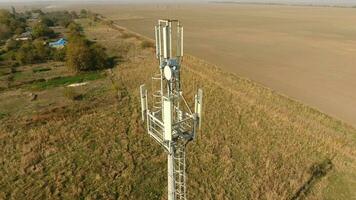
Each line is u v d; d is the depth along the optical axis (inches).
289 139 977.5
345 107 1293.1
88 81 1664.6
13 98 1414.9
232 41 3048.7
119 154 904.9
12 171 820.6
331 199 722.8
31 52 2126.0
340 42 2933.1
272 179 783.7
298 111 1200.8
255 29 4062.5
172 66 379.2
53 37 3225.9
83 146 946.7
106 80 1674.5
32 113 1217.4
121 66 1952.5
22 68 1953.7
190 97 1349.7
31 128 1066.1
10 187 759.1
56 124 1093.1
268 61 2134.6
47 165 849.5
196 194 730.8
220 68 1892.2
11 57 2165.4
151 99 1203.2
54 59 2153.1
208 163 850.8
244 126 1071.6
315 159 871.7
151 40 3006.9
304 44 2837.1
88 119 1141.7
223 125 1077.8
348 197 730.2
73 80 1684.3
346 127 1075.9
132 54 2329.0
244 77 1711.4
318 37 3284.9
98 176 793.6
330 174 809.5
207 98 1338.6
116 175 808.3
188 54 2352.4
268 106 1243.8
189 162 855.7
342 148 922.7
